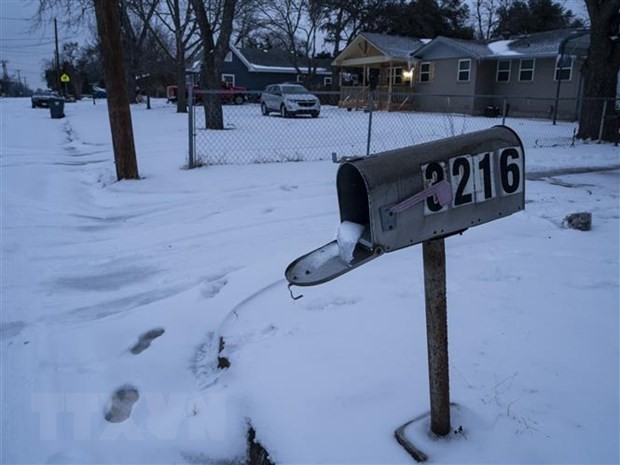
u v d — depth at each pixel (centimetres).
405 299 354
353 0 3741
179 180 845
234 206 681
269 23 3872
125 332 362
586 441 207
